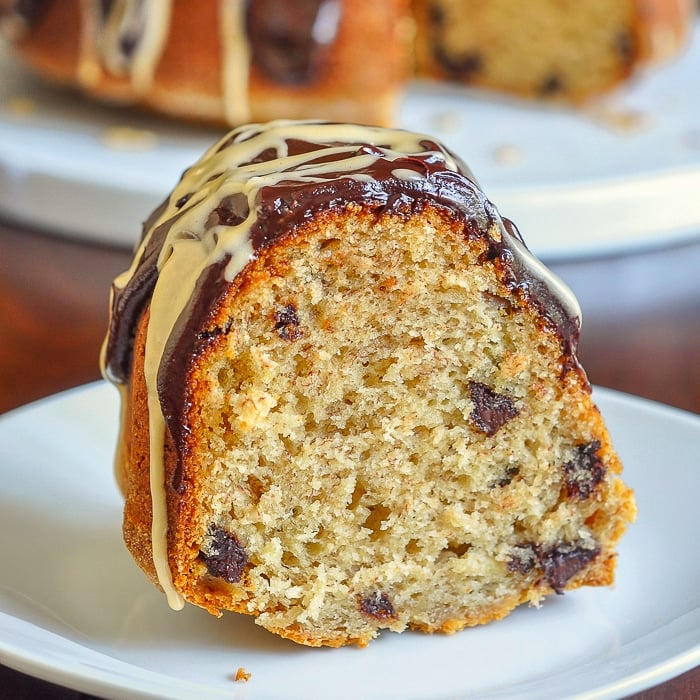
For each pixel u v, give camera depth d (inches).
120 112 29.4
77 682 12.9
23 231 25.9
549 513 14.5
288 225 13.5
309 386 14.0
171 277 13.8
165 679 13.3
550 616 14.5
